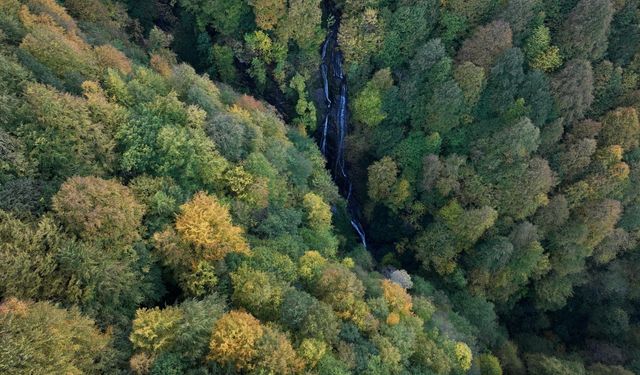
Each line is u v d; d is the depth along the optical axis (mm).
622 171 64688
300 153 66250
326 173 71125
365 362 40250
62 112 40188
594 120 69750
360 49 72938
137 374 31703
